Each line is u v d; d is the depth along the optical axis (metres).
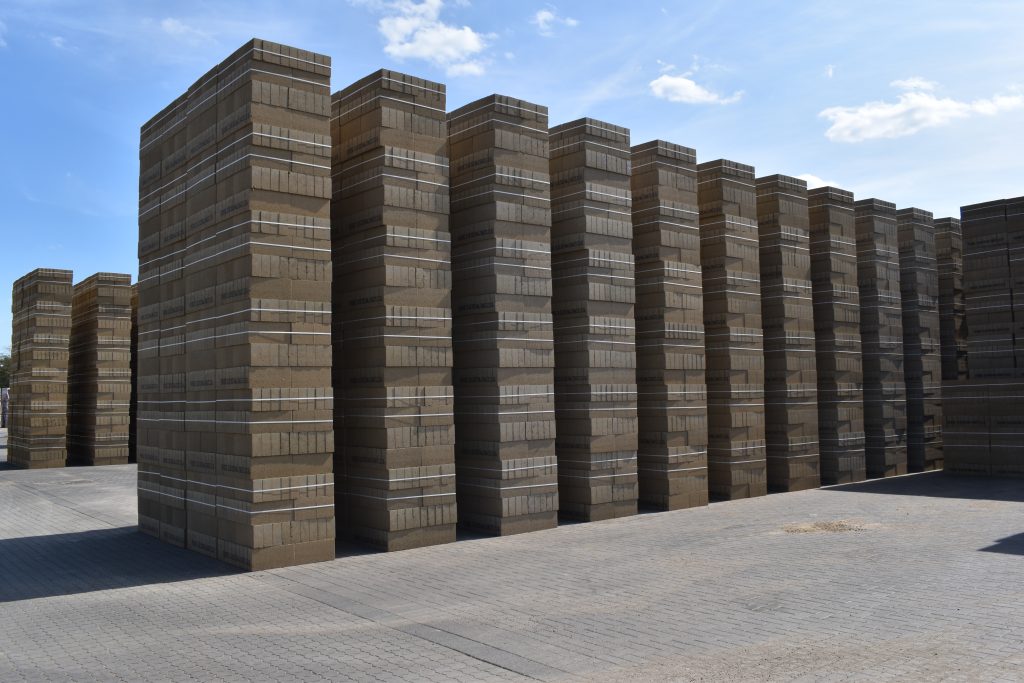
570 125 16.92
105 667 7.74
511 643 8.25
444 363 14.22
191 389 13.85
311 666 7.63
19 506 19.69
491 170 15.22
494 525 14.84
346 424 14.38
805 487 21.30
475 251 15.45
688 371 18.34
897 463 24.39
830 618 8.88
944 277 28.72
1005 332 23.23
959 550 12.55
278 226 12.48
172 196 14.76
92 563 12.79
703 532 14.82
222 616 9.55
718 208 19.80
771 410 21.27
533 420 15.34
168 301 14.84
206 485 13.32
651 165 18.28
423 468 13.83
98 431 31.27
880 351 24.17
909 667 7.16
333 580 11.32
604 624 8.89
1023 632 8.16
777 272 21.22
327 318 12.87
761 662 7.44
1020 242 23.02
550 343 15.70
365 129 14.18
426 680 7.20
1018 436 22.89
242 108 12.57
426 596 10.34
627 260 17.20
